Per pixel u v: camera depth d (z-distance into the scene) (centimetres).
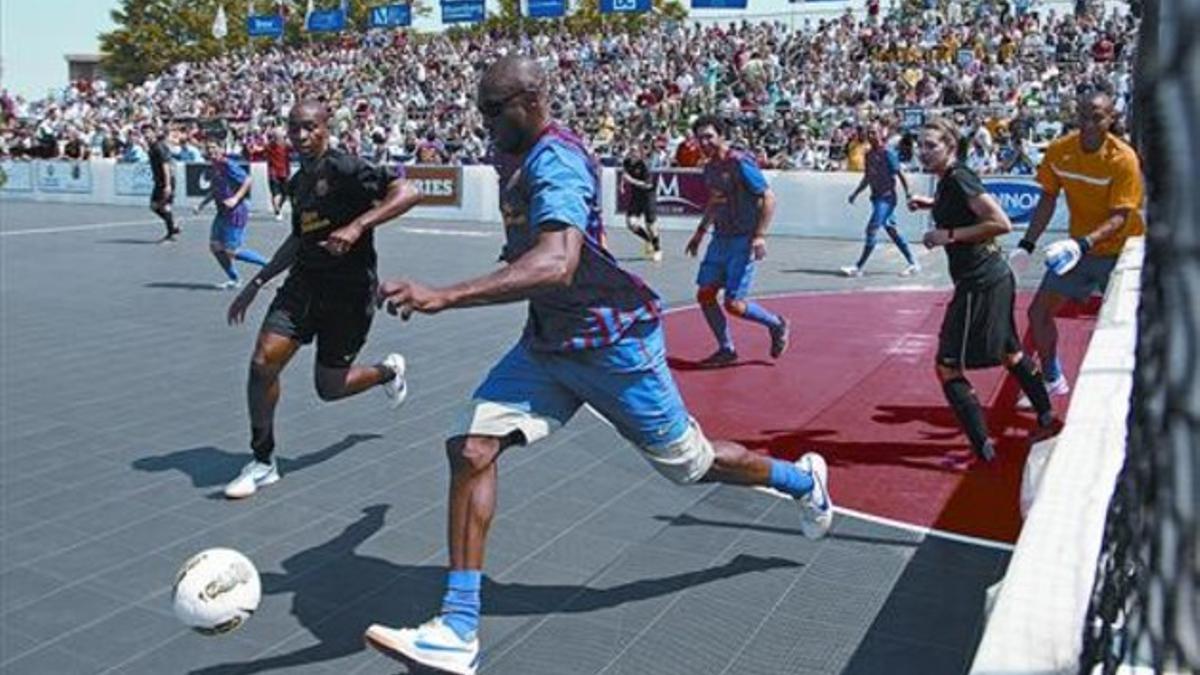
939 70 2380
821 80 2503
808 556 403
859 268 1228
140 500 481
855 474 503
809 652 326
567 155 292
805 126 2103
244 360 795
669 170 1812
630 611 358
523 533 432
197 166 2331
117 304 1064
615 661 323
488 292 269
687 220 1808
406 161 2342
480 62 3416
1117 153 526
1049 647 147
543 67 305
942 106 2031
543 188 286
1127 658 88
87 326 941
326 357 500
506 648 332
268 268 493
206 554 298
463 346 842
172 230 1666
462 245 1595
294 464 533
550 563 401
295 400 666
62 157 2752
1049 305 570
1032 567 174
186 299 1098
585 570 394
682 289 1154
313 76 3697
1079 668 118
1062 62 2252
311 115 452
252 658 332
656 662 322
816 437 573
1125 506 89
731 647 330
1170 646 76
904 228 1583
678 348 835
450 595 294
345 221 466
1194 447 71
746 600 364
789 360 779
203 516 460
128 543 429
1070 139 544
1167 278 68
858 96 2322
